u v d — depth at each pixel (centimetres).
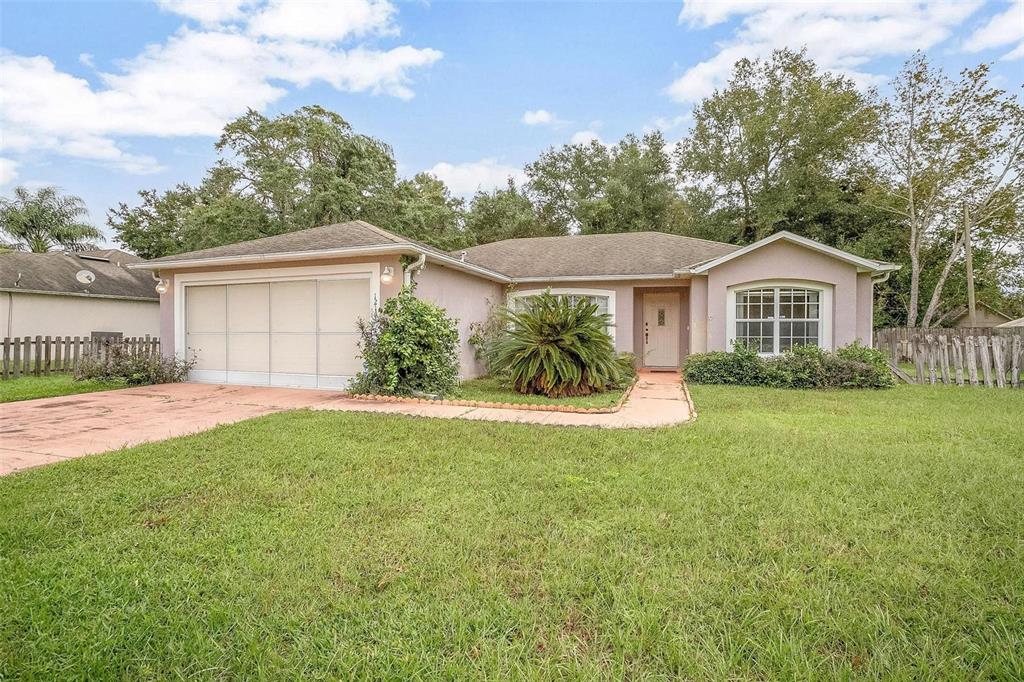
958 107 2220
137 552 327
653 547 335
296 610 265
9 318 1791
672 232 3481
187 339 1257
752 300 1371
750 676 219
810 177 2873
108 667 223
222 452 551
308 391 1089
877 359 1189
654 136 3797
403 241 1054
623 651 234
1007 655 225
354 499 414
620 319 1550
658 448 581
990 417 769
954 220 2498
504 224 3616
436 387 995
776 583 287
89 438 638
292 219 2667
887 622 252
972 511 384
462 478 470
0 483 449
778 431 668
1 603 267
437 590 283
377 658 229
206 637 244
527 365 1029
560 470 496
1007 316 3081
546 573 300
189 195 3328
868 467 497
